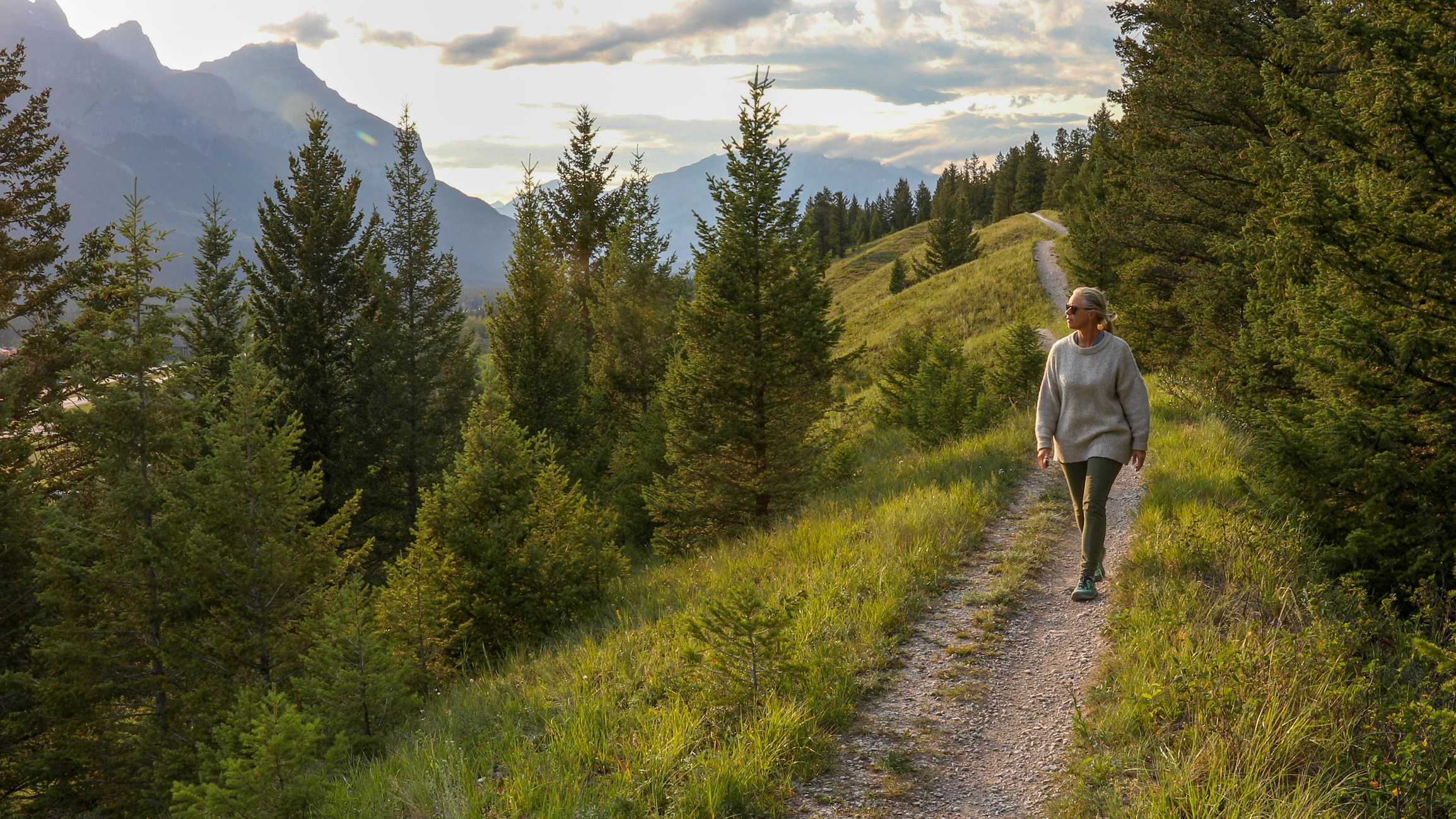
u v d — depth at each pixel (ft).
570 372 66.18
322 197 83.10
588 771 11.99
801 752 11.72
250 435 35.45
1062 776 10.80
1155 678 12.42
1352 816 9.12
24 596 44.27
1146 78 58.23
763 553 25.86
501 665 25.68
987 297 135.95
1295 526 18.25
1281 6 47.21
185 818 15.44
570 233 96.43
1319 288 20.85
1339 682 11.62
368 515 81.97
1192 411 38.50
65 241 64.54
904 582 18.63
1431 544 15.87
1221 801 9.32
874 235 484.74
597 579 29.78
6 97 62.49
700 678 14.52
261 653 34.04
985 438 39.34
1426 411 17.69
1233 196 51.98
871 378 100.78
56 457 50.57
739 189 36.06
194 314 76.89
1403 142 20.24
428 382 88.58
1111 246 82.17
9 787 41.39
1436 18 20.52
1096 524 16.62
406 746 16.96
